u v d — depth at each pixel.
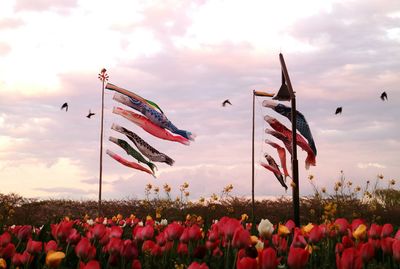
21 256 3.42
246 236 3.16
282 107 12.01
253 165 15.73
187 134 14.49
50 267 2.98
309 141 12.02
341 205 13.47
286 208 15.62
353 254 2.84
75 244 3.95
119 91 14.40
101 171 15.06
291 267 2.79
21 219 13.38
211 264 3.85
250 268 2.50
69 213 15.49
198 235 4.04
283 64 10.02
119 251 3.50
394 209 14.12
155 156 14.45
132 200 17.45
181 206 14.65
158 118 14.30
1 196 15.65
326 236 4.49
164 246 4.06
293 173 9.48
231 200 16.42
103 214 16.05
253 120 15.84
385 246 3.81
